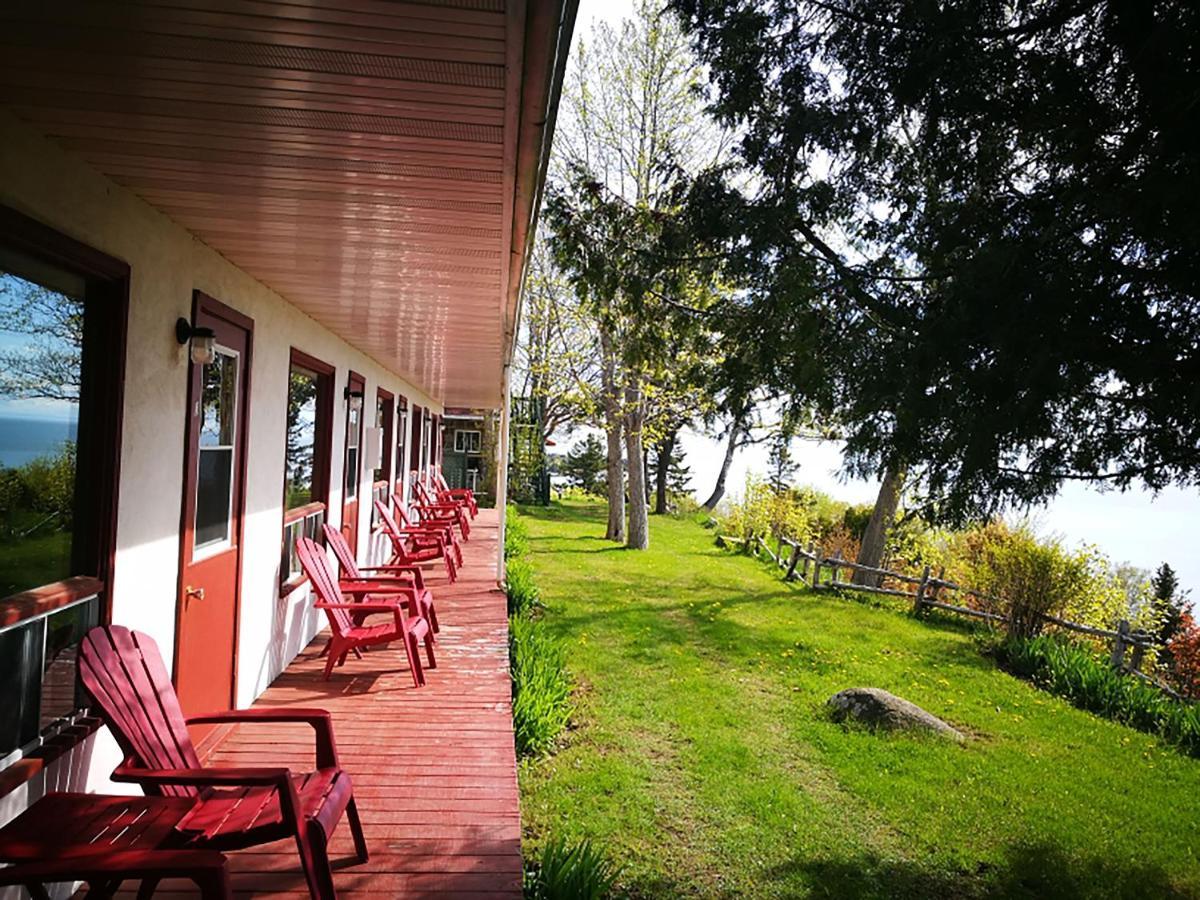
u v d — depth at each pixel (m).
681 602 12.48
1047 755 6.75
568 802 5.30
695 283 8.12
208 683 4.10
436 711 4.96
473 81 1.98
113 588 2.98
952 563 13.25
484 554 12.23
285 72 1.96
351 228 3.42
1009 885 4.70
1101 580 10.56
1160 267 3.77
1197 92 3.37
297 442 6.26
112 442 2.95
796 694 8.07
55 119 2.30
